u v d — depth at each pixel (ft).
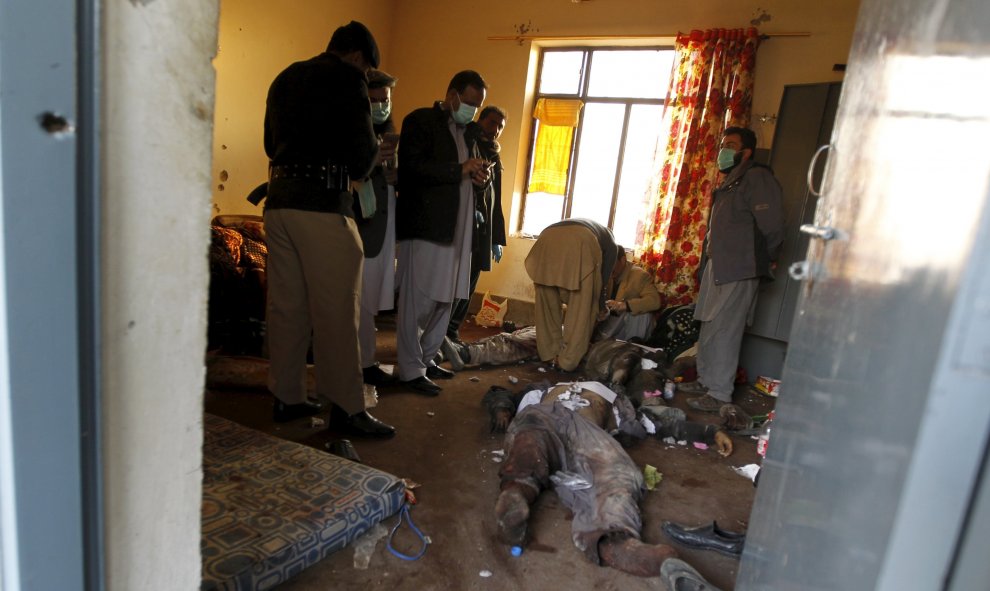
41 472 1.56
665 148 15.65
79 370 1.60
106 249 1.66
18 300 1.44
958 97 1.50
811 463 2.37
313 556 4.89
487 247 11.56
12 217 1.40
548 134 18.10
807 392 2.75
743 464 8.25
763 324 12.96
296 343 7.73
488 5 18.17
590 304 12.09
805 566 2.16
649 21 15.89
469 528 5.83
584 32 16.81
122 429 1.81
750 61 14.35
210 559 4.43
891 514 1.44
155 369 1.89
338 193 6.84
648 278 14.26
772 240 10.53
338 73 6.56
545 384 8.83
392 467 7.03
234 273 11.34
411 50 19.66
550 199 18.35
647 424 8.88
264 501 5.31
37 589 1.61
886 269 1.87
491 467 7.29
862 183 2.44
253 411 8.33
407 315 9.78
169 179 1.82
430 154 9.29
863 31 3.22
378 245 9.09
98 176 1.56
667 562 4.91
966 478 1.31
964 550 1.34
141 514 1.93
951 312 1.28
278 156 6.89
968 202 1.31
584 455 6.64
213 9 1.87
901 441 1.46
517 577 5.11
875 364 1.81
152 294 1.83
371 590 4.75
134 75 1.66
